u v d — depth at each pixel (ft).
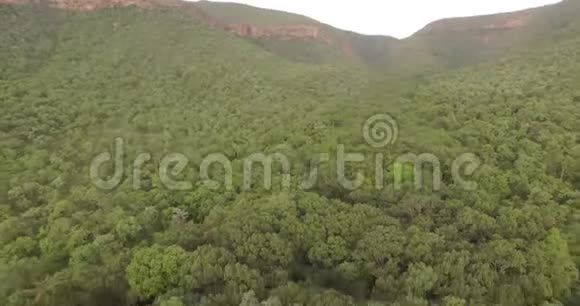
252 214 136.98
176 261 120.57
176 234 135.85
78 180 172.96
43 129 201.98
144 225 144.56
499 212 139.33
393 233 128.47
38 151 184.24
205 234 134.10
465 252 120.47
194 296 113.19
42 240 138.00
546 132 180.86
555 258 119.96
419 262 119.85
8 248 135.23
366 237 128.98
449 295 110.63
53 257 134.82
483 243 128.16
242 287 112.98
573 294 115.75
